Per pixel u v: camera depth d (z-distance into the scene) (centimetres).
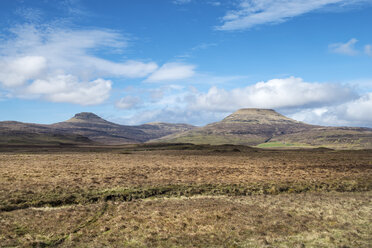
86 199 3131
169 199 3288
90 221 2441
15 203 2853
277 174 4991
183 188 3750
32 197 3038
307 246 1952
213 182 4106
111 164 6397
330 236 2122
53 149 14588
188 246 1933
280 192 3731
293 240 2055
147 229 2239
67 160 7369
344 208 2911
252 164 6669
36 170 4981
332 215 2653
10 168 5256
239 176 4728
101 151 13325
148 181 4091
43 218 2458
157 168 5612
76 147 18275
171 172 5072
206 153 11300
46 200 2981
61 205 2964
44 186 3500
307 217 2589
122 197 3300
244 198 3356
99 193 3341
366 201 3228
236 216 2602
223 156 9594
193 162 7150
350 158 8288
